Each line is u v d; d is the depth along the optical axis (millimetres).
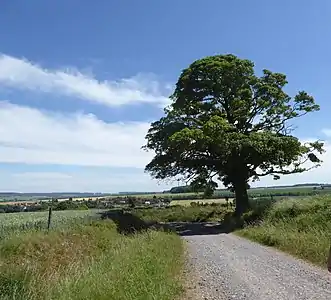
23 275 8930
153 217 48750
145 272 10008
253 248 18078
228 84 37000
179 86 38188
